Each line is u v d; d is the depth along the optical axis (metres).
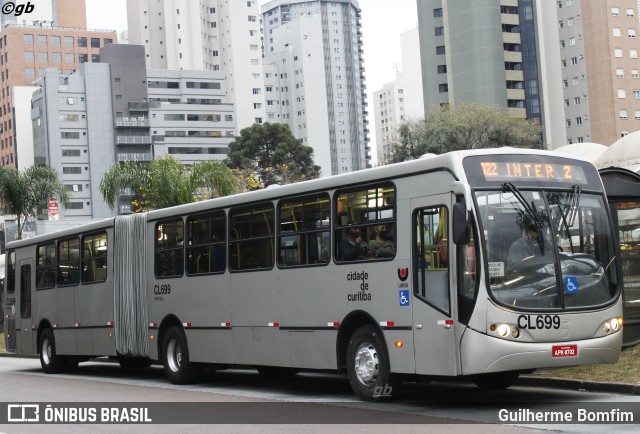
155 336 19.20
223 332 16.92
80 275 22.48
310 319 14.66
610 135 120.12
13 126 157.75
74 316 22.77
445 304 12.15
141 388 18.03
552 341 11.90
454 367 11.92
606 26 120.06
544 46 119.81
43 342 24.47
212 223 17.42
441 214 12.29
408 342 12.71
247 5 178.88
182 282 18.28
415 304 12.61
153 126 147.62
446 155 12.27
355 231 13.83
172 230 18.75
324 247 14.42
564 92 126.56
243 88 177.25
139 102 143.88
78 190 139.38
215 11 179.25
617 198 16.22
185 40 173.38
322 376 19.67
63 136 139.50
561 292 12.05
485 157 12.25
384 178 13.28
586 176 12.94
